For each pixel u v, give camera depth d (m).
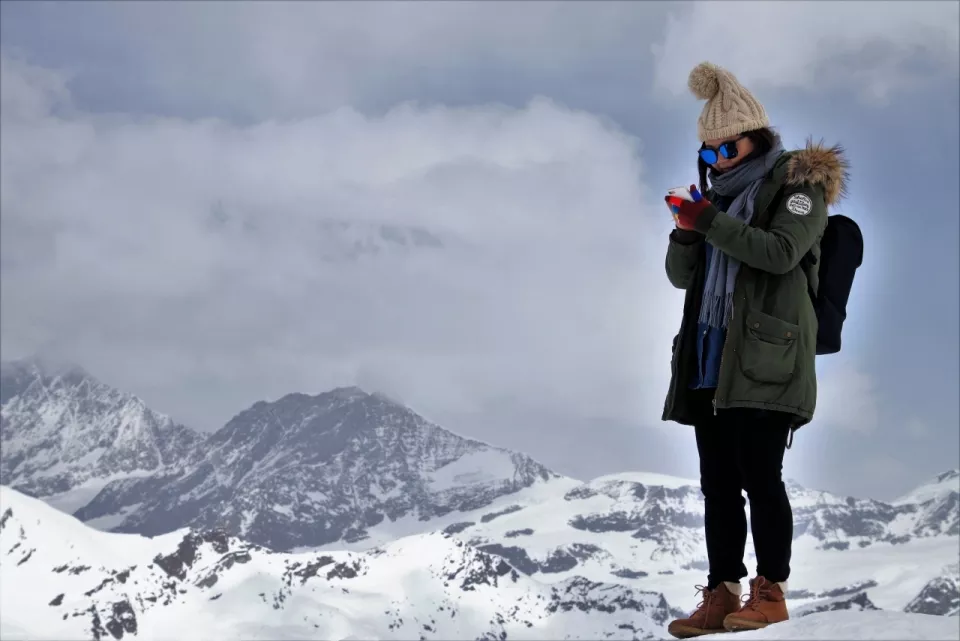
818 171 4.43
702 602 4.71
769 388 4.34
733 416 4.47
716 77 4.65
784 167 4.52
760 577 4.41
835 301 4.52
